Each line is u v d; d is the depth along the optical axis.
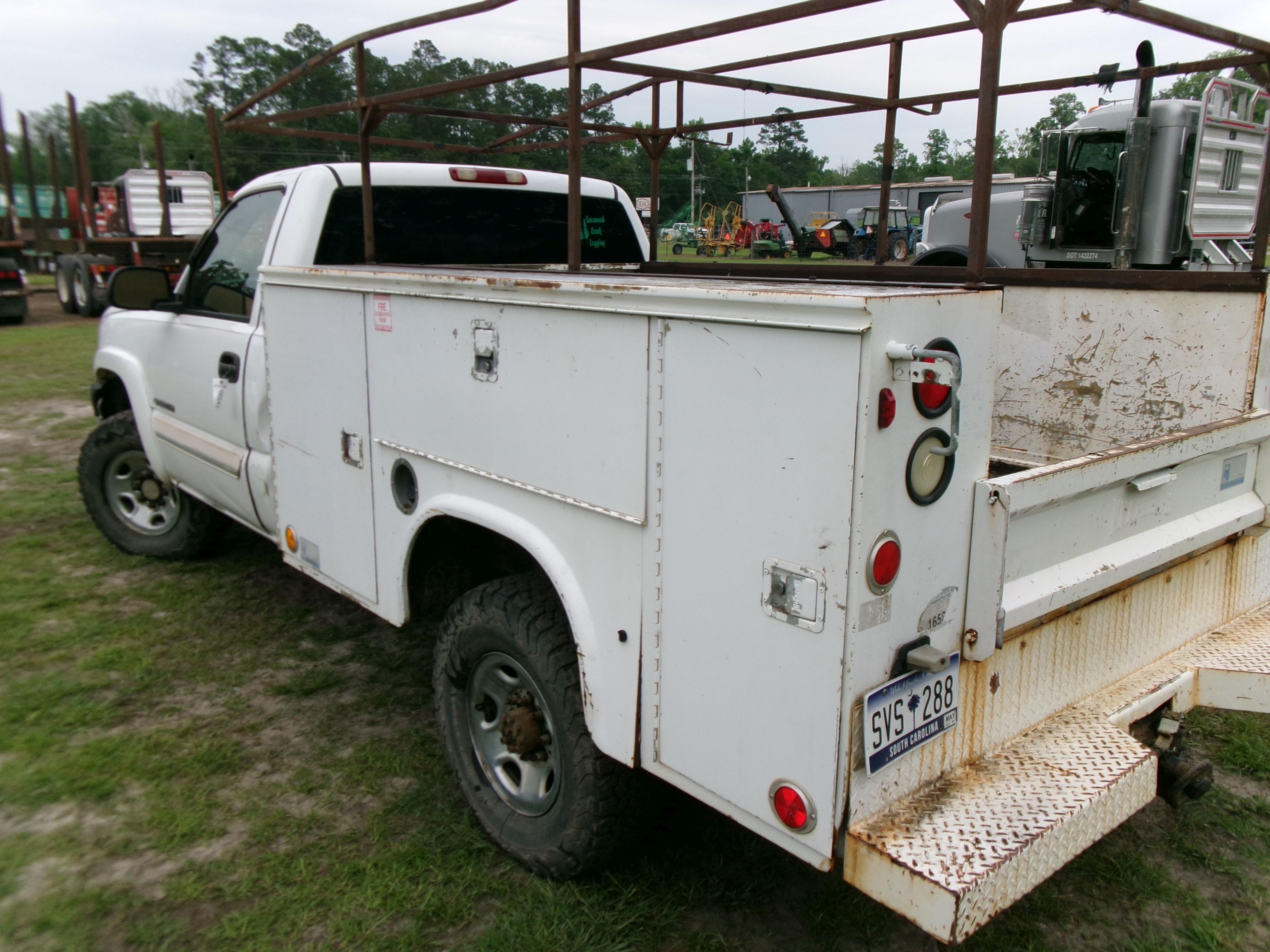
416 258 3.94
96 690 3.67
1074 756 2.05
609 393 2.07
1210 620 2.76
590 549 2.19
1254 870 2.67
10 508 5.98
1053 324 3.12
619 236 4.68
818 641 1.71
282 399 3.40
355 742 3.33
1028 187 7.43
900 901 1.67
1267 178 2.74
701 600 1.93
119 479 5.08
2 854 2.69
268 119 3.98
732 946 2.35
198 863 2.67
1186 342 2.80
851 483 1.63
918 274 3.32
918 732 1.84
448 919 2.45
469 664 2.71
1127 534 2.30
